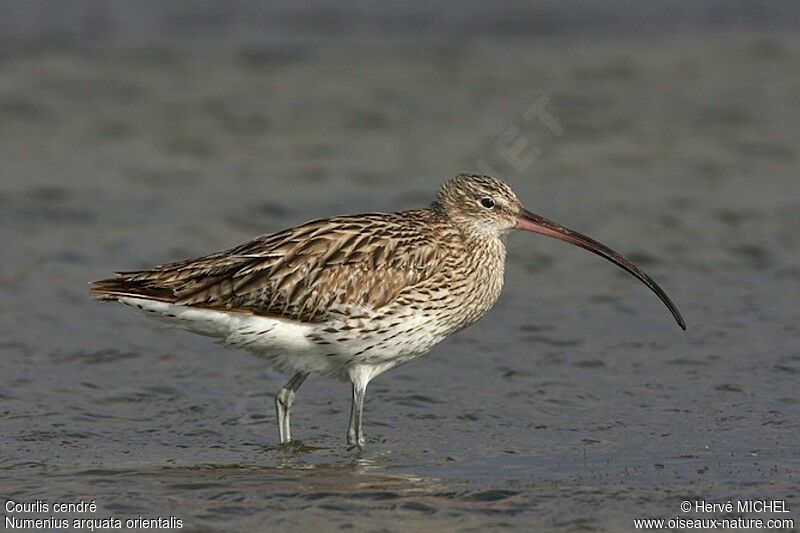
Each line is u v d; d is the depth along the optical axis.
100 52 30.28
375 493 12.02
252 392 15.36
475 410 14.62
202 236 20.73
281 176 23.64
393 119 26.77
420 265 13.78
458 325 14.27
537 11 33.88
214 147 25.12
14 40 30.59
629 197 22.72
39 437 13.64
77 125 26.00
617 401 14.79
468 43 31.77
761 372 15.58
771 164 24.19
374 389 15.40
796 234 20.88
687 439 13.51
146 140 25.39
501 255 14.58
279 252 13.57
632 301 18.36
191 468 12.80
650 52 31.11
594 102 27.80
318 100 27.86
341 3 33.97
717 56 30.75
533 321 17.64
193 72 29.42
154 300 13.34
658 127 26.30
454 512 11.54
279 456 13.25
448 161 24.34
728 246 20.44
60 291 18.52
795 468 12.59
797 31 32.47
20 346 16.50
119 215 21.61
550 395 15.05
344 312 13.50
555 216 21.83
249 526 11.22
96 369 15.87
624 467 12.71
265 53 30.81
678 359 16.12
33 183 22.91
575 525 11.26
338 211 21.89
